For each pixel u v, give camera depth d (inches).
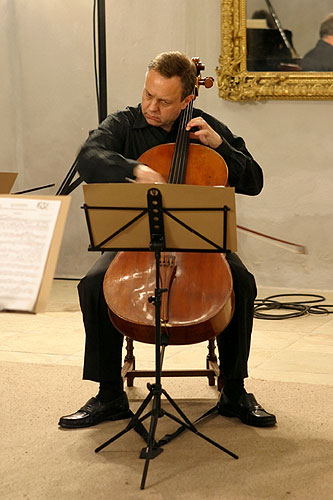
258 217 247.9
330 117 239.1
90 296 118.7
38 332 187.0
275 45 236.8
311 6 233.1
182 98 123.1
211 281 111.5
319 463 104.3
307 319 203.9
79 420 119.3
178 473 101.1
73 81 263.7
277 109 242.1
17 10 266.1
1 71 269.9
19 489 96.3
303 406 129.2
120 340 121.4
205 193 95.5
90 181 119.0
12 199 77.6
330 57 233.9
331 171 241.0
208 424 121.0
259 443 112.1
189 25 247.6
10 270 74.4
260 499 92.9
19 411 126.3
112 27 255.9
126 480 99.0
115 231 101.0
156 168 123.3
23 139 271.9
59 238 75.7
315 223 243.8
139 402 133.5
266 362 159.6
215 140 124.8
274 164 244.4
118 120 130.4
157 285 100.6
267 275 249.0
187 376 135.7
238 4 236.1
